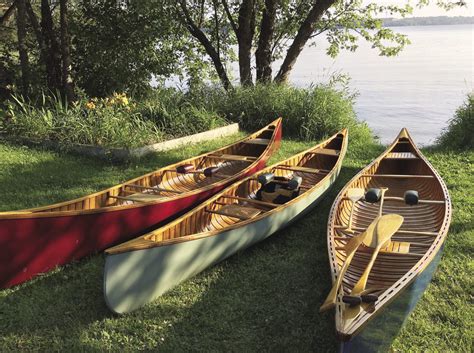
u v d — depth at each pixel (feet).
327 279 16.20
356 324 10.71
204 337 13.32
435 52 229.66
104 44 43.93
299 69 146.41
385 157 26.73
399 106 81.61
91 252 17.70
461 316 13.99
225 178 25.84
